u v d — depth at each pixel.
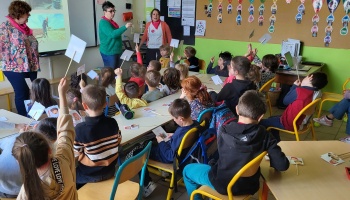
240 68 2.72
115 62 4.81
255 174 1.61
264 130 1.57
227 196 1.67
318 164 1.71
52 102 2.50
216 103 2.68
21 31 3.21
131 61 5.97
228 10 5.19
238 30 5.19
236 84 2.72
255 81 3.21
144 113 2.54
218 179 1.64
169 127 2.75
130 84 2.85
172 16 5.83
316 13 4.47
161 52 4.71
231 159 1.57
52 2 4.56
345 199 1.41
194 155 2.09
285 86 4.53
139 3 6.18
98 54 5.67
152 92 2.98
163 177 2.67
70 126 1.42
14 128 2.10
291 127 2.79
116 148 1.84
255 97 1.62
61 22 4.76
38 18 4.40
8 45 3.20
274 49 4.95
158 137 2.23
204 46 5.62
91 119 1.75
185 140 2.01
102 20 4.64
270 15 4.85
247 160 1.53
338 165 1.69
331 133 3.76
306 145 1.92
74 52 2.15
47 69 4.75
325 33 4.47
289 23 4.72
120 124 2.28
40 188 1.06
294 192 1.46
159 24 5.25
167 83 3.17
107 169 1.84
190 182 1.92
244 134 1.53
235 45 5.29
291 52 4.58
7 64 3.26
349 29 4.28
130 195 1.76
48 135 1.59
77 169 1.83
